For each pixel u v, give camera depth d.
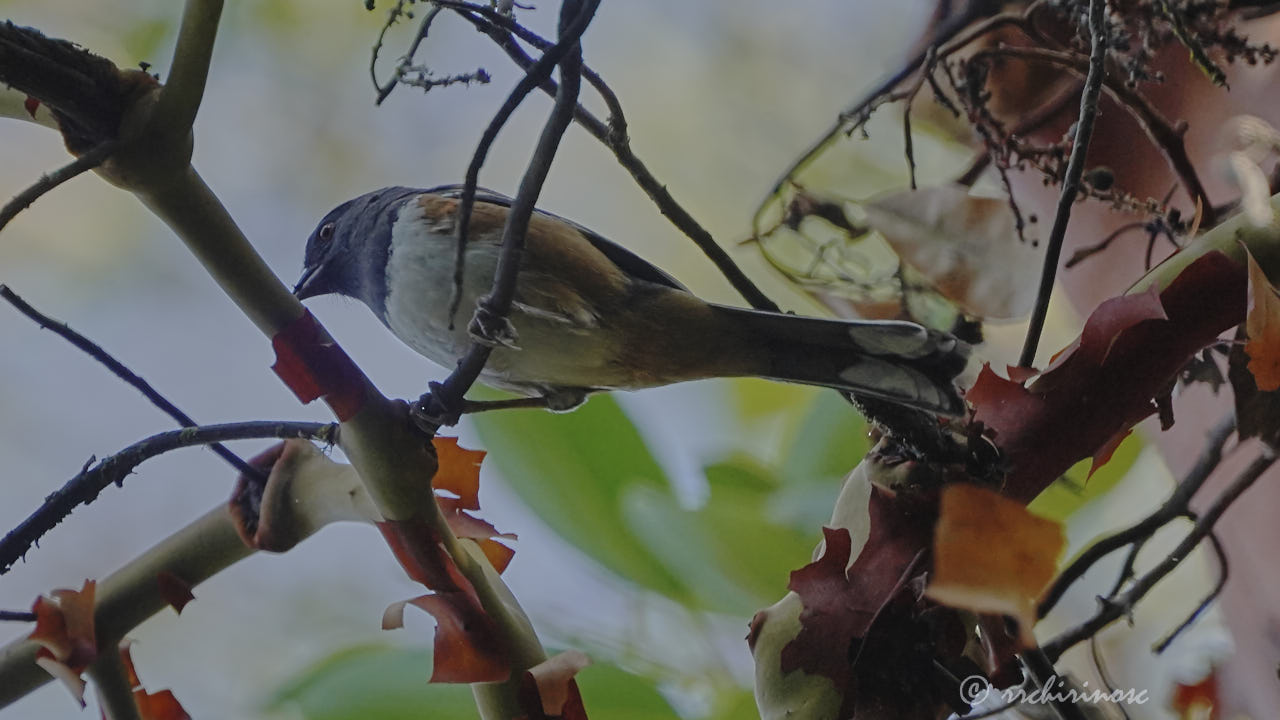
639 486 6.34
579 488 6.28
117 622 4.77
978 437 4.16
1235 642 6.05
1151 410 4.15
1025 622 3.62
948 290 6.17
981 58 5.67
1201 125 5.95
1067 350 4.25
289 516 4.77
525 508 6.29
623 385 6.22
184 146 3.65
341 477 4.68
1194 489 4.82
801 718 3.96
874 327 5.23
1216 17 5.53
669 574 6.12
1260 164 5.52
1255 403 4.16
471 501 4.51
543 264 5.93
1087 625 4.93
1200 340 4.12
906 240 6.19
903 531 4.03
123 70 3.66
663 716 5.59
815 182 8.93
